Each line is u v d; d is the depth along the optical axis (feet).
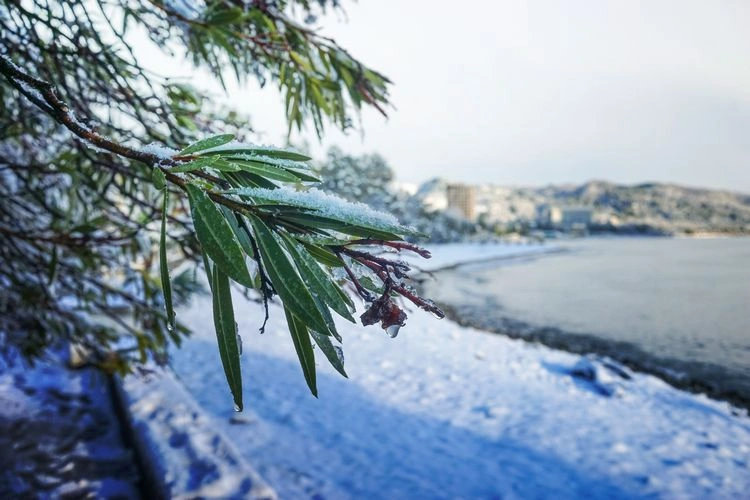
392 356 30.76
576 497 15.12
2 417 13.62
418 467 16.14
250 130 6.19
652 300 74.38
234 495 9.71
